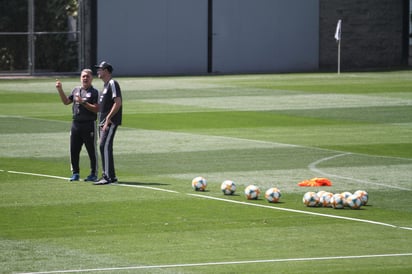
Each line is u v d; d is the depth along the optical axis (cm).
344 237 3619
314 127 6875
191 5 12206
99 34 11788
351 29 12988
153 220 3881
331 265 3203
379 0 13038
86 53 11725
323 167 5247
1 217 3928
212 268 3155
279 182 4791
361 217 3984
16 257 3291
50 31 11519
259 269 3145
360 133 6594
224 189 4431
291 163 5369
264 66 12675
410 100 8644
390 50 13175
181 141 6166
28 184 4675
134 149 5825
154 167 5197
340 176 4975
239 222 3859
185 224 3816
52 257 3294
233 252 3378
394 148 5944
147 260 3259
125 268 3150
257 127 6850
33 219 3894
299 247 3456
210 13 12319
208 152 5728
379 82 10531
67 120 7200
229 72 12469
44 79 11006
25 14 11356
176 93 9306
